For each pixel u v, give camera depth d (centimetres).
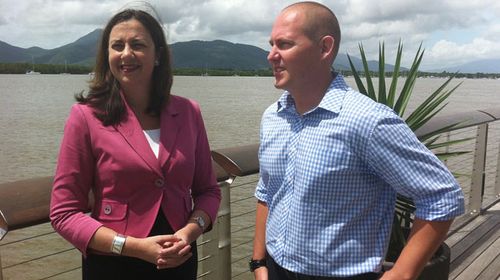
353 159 152
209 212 203
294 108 170
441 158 302
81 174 177
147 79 190
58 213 172
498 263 360
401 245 280
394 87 298
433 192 147
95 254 181
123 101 185
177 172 190
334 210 156
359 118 149
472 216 461
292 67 158
